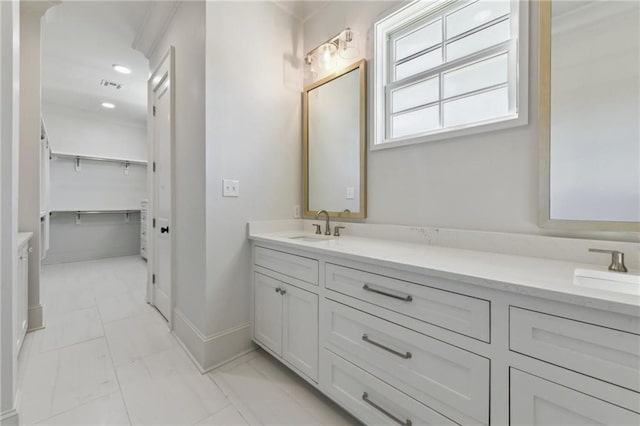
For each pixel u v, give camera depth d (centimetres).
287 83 223
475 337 89
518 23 128
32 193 227
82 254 485
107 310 265
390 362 112
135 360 183
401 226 169
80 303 282
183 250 206
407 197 170
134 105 444
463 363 92
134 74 340
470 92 152
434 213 157
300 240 182
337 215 206
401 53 184
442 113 163
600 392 69
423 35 173
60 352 191
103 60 308
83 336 214
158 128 264
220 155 182
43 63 314
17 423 120
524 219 126
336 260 134
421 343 102
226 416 137
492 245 133
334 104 211
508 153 131
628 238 103
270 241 176
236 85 190
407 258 116
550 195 118
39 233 229
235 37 189
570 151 113
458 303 93
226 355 183
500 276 87
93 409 139
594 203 108
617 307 65
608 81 106
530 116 124
